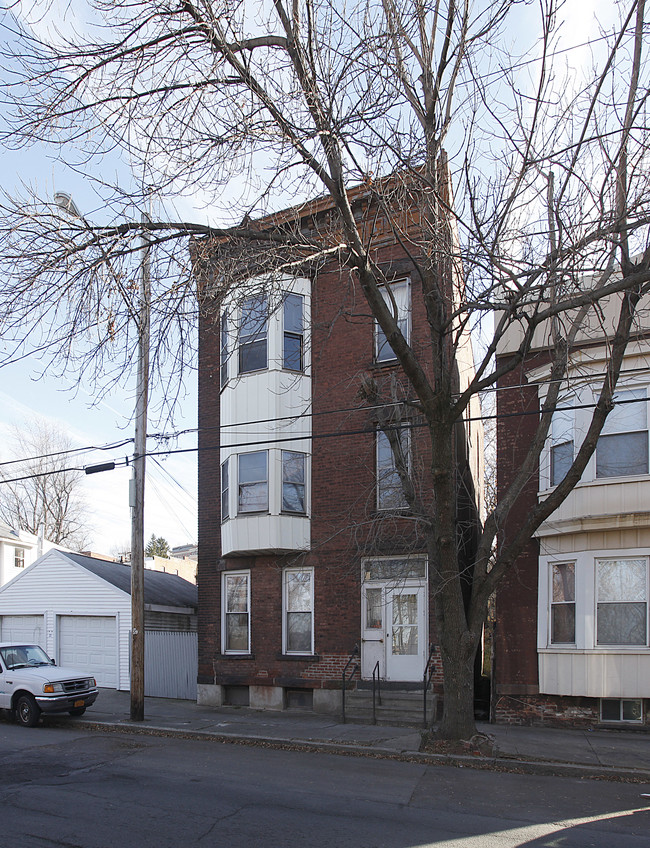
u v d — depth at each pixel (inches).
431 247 448.1
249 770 404.2
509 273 397.7
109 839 278.2
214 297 390.3
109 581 863.7
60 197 371.9
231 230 389.4
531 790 362.9
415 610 613.9
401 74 403.9
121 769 407.8
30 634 906.7
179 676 785.6
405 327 653.9
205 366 757.9
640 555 530.0
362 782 374.3
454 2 381.7
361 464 653.3
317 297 698.2
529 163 398.0
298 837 280.7
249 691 681.6
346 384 669.9
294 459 680.4
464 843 275.9
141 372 603.8
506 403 610.5
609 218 388.8
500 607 582.6
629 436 548.1
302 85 376.2
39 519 1835.6
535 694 558.6
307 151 377.1
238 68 362.0
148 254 391.5
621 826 303.4
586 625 539.5
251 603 690.2
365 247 408.8
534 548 583.8
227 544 689.0
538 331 599.8
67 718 623.2
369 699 607.2
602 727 530.0
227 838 279.3
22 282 354.6
